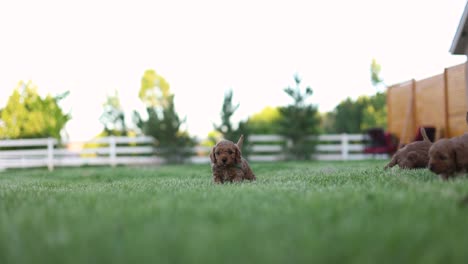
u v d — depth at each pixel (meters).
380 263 1.99
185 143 21.33
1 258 2.22
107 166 20.33
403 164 7.17
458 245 2.18
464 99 10.51
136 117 22.38
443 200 3.50
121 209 3.46
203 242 2.30
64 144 21.52
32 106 25.09
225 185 5.83
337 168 9.98
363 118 29.02
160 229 2.68
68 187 6.84
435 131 11.79
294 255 2.07
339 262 2.01
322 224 2.74
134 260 2.09
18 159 20.88
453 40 9.06
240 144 7.18
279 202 3.74
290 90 22.20
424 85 13.32
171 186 6.06
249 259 2.04
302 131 21.89
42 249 2.31
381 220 2.80
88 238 2.50
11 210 3.68
